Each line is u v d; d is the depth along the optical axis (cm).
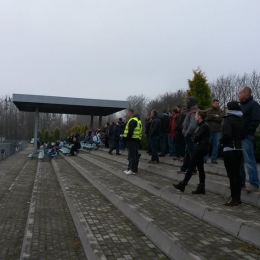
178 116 1148
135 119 1045
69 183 1130
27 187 1280
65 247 559
